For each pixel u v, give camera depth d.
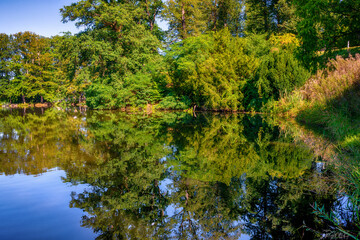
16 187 2.80
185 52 22.92
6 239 1.68
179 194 2.69
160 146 5.59
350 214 1.99
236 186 2.88
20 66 44.25
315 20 7.86
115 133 7.70
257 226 1.90
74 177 3.25
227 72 17.42
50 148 5.19
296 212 2.11
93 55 24.28
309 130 7.17
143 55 26.08
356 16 7.68
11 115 17.33
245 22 35.41
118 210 2.28
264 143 5.70
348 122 5.91
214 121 11.70
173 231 1.86
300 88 12.40
